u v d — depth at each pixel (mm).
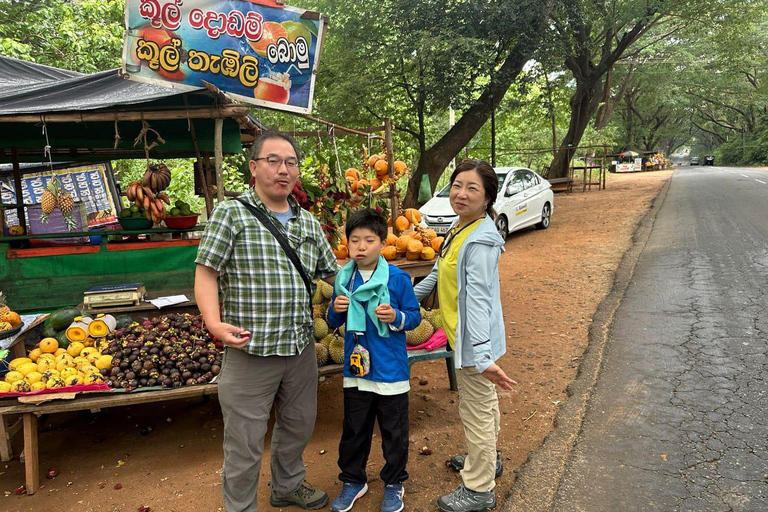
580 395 3963
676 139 81250
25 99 4164
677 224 11234
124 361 3357
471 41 11320
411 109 14953
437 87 12391
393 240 4852
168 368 3381
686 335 5000
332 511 2727
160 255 4797
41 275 4617
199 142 5961
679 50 26547
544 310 6125
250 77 4273
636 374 4258
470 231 2527
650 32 25797
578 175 32031
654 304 6016
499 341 2531
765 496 2684
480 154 23469
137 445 3639
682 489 2783
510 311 6176
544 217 12305
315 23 4430
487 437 2584
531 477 2975
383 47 13297
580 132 21812
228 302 2338
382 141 5262
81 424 4020
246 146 7480
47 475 3240
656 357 4562
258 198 2363
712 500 2680
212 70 4129
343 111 13688
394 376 2639
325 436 3574
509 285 7352
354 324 2611
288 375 2486
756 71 37938
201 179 6191
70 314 3963
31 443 3072
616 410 3705
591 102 22281
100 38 11031
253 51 4250
